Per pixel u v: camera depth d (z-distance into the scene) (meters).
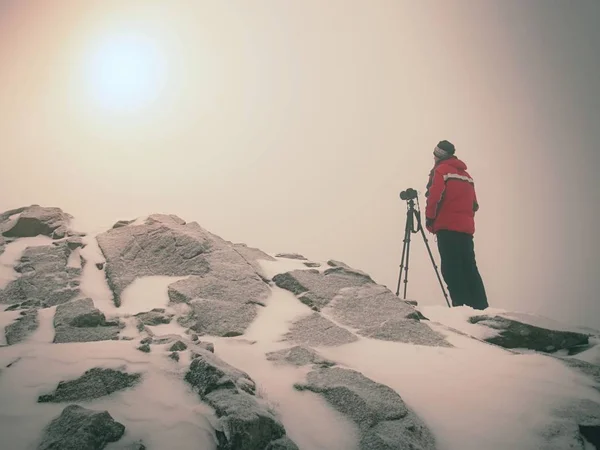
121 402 3.62
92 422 3.22
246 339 5.09
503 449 3.66
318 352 4.86
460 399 4.15
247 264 6.69
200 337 5.11
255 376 4.30
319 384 4.11
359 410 3.79
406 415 3.79
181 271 6.44
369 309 5.96
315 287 6.30
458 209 8.45
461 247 8.46
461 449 3.66
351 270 6.89
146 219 7.71
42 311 5.30
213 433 3.36
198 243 6.80
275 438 3.44
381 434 3.54
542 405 4.09
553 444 3.72
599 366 4.79
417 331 5.51
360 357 4.83
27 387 3.70
